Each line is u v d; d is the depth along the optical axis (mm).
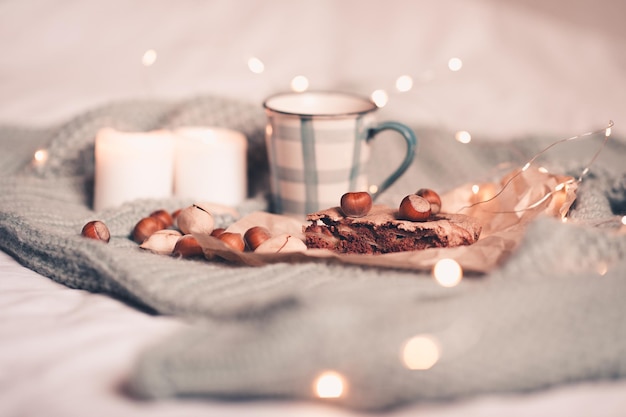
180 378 493
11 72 1206
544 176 717
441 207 733
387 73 1217
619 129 1046
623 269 564
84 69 1221
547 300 539
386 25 1337
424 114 1089
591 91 1178
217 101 907
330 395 500
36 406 496
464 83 1191
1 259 698
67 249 638
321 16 1364
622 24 1339
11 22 1302
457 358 505
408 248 668
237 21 1348
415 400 499
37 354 541
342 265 629
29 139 974
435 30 1322
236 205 801
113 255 616
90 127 871
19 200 757
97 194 779
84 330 563
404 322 516
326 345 499
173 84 1164
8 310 593
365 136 756
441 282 584
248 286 593
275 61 1255
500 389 505
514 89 1183
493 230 707
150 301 584
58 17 1312
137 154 767
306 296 521
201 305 565
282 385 497
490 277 572
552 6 1354
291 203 757
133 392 499
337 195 750
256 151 888
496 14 1348
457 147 951
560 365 513
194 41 1294
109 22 1324
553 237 577
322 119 726
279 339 496
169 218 730
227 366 493
